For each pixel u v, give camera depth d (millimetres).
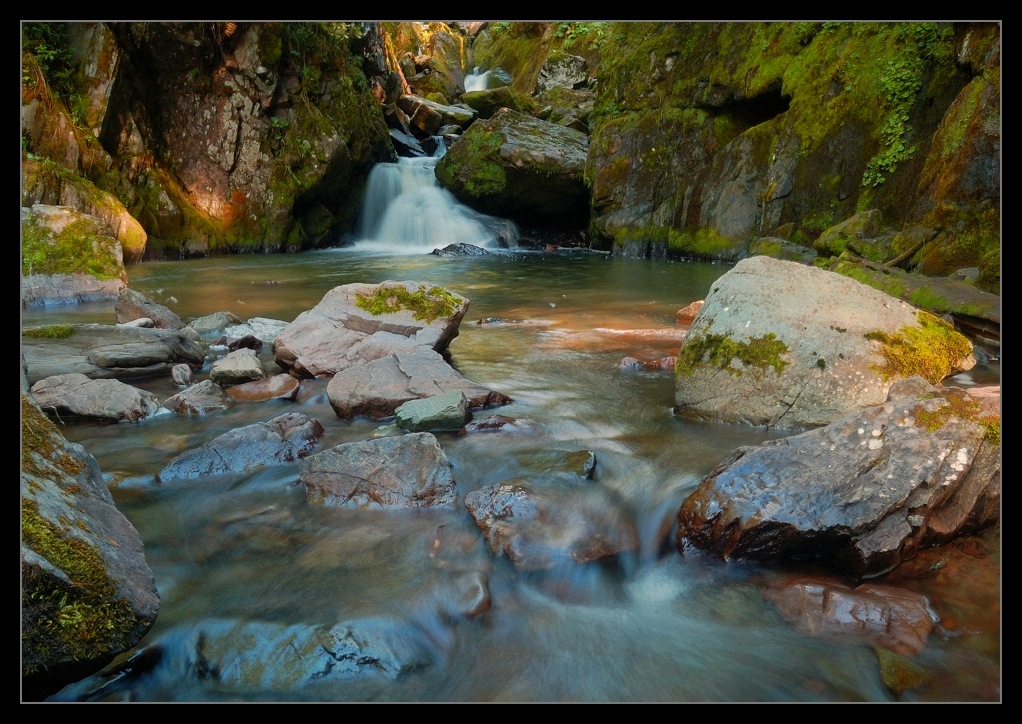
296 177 16797
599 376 5875
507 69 30188
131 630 2359
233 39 15836
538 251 17734
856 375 4516
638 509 3604
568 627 2820
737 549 3168
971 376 5184
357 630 2656
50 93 12883
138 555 2600
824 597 2830
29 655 2156
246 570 3066
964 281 7770
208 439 4473
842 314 4812
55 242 9602
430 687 2482
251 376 5492
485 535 3316
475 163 18578
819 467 3240
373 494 3654
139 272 12555
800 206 13125
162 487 3826
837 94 12742
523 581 3088
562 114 22359
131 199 14250
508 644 2713
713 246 14867
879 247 9891
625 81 17219
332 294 6164
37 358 5648
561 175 17797
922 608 2748
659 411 5000
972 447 3188
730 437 4461
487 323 8117
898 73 11594
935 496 3092
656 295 10336
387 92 23016
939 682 2443
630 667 2586
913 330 5004
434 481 3672
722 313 4953
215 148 15984
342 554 3205
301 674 2496
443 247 17922
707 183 15273
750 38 14797
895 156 11461
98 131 13781
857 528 3023
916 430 3254
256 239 16453
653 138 16516
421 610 2824
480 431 4574
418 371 5203
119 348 5809
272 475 3961
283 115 16906
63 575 2201
